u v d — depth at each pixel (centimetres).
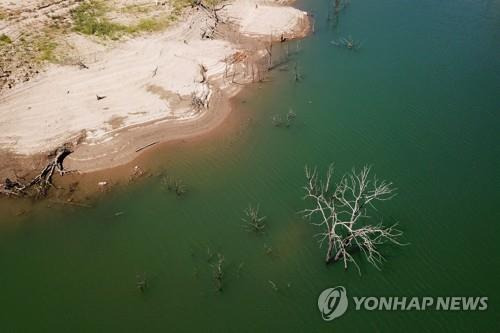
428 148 2739
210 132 2891
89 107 2922
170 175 2609
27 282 2123
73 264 2189
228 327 1955
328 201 2430
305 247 2230
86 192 2505
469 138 2808
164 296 2059
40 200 2458
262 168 2655
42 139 2716
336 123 2944
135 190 2523
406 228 2286
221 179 2589
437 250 2195
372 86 3241
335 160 2686
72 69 3153
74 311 2017
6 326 1969
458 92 3167
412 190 2478
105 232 2319
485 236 2261
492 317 1955
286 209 2414
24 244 2275
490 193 2467
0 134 2727
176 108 2981
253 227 2319
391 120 2950
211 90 3161
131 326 1962
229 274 2130
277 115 3019
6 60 3123
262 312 2000
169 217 2388
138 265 2177
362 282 2084
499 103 3077
